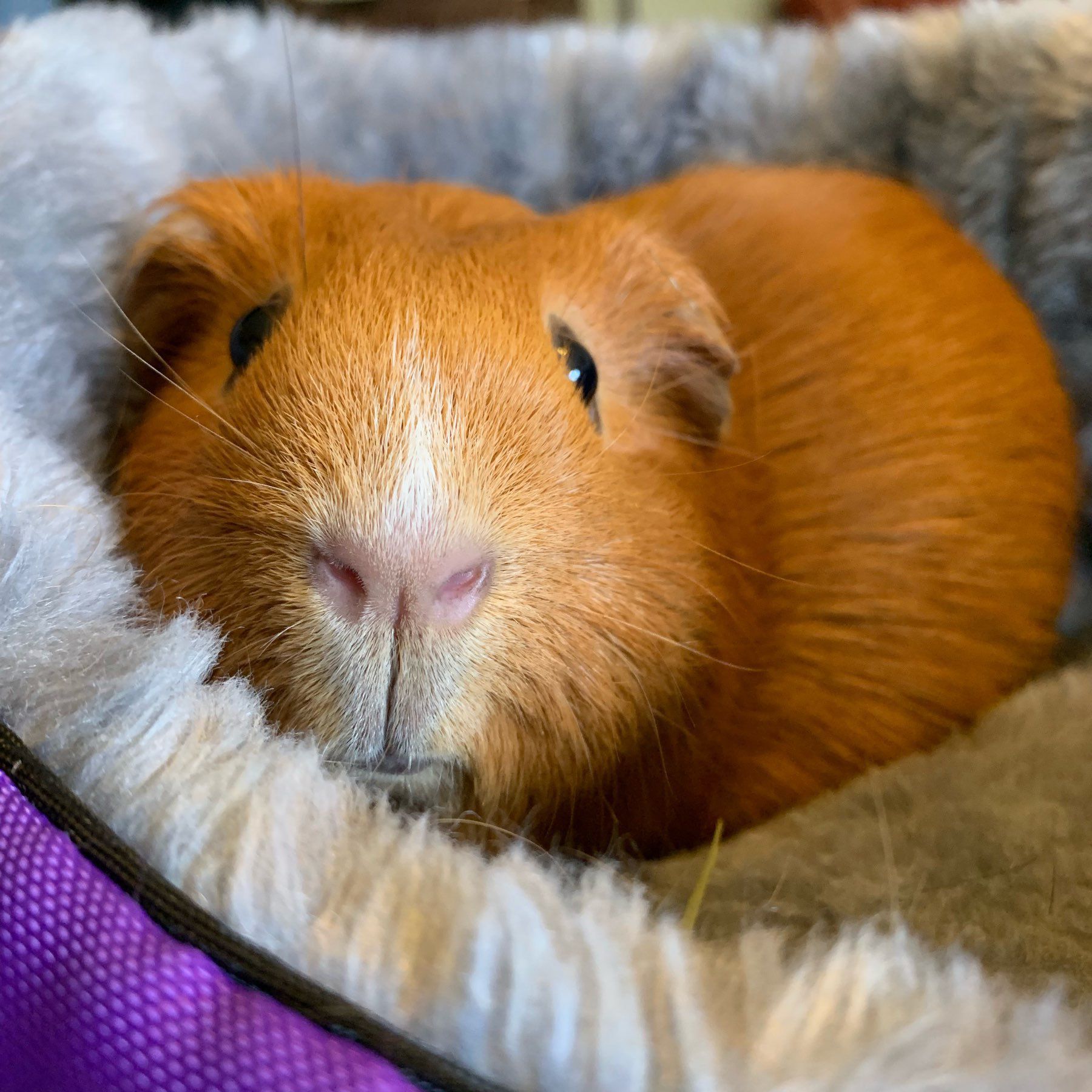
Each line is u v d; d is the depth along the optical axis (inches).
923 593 5.5
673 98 8.2
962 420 5.7
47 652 3.9
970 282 6.2
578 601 4.4
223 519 4.3
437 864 3.5
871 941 3.5
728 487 5.6
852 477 5.5
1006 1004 3.4
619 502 4.7
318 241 5.0
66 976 3.1
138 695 3.8
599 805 4.9
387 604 4.0
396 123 8.3
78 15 6.9
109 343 5.9
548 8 14.2
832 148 7.9
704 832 5.4
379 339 4.2
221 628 4.3
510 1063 3.1
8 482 4.3
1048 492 6.0
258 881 3.3
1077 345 7.1
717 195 6.5
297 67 8.0
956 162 7.3
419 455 4.0
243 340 4.8
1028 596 5.8
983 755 4.9
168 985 3.1
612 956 3.2
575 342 5.0
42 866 3.3
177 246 5.4
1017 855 4.3
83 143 6.0
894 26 7.7
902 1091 3.0
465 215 5.5
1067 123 6.7
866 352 5.7
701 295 5.5
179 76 7.3
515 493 4.2
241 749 3.7
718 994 3.3
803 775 5.3
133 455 5.3
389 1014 3.1
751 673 5.4
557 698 4.4
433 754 4.2
